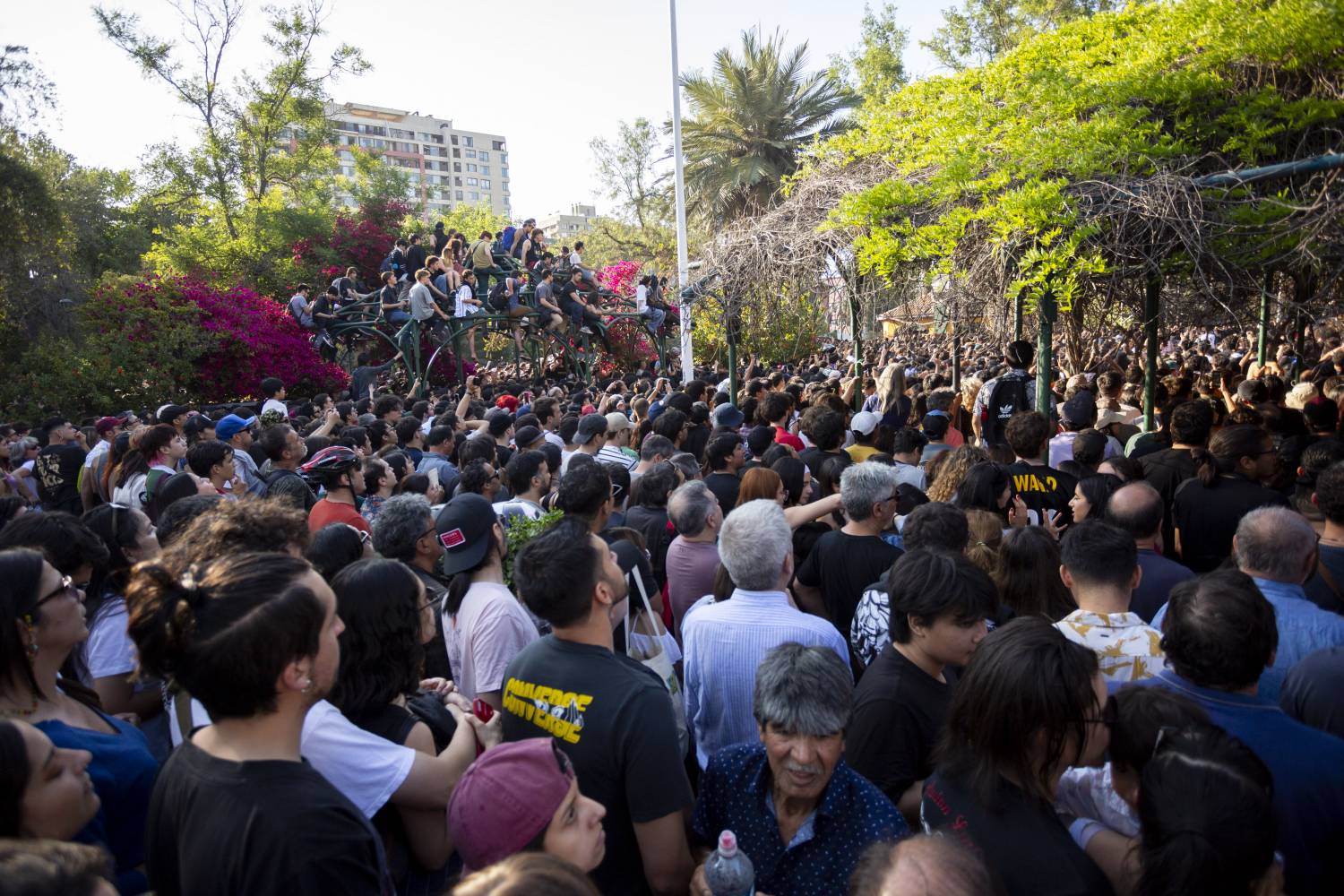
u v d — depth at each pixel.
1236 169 5.05
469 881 1.17
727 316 8.10
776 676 2.03
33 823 1.64
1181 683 2.19
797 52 27.42
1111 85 5.39
